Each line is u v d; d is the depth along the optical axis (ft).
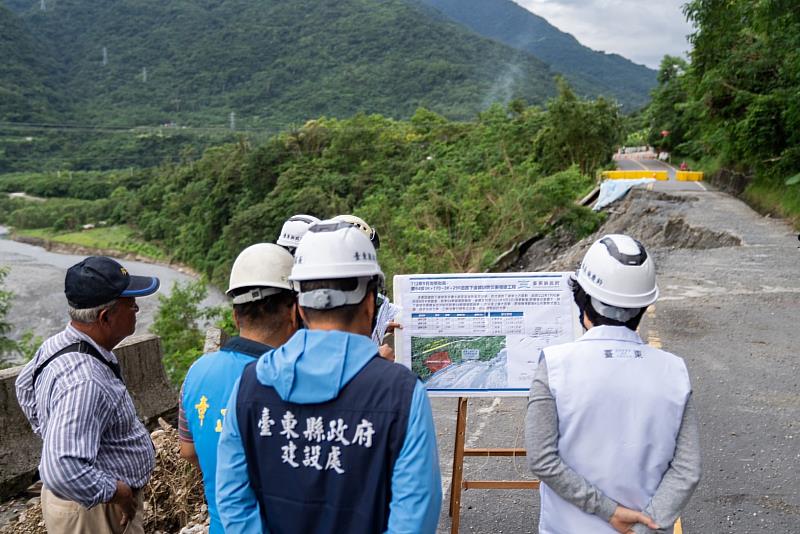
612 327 6.73
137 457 8.52
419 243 81.51
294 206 165.17
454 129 221.66
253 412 5.78
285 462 5.65
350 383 5.61
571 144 134.41
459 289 10.32
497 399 19.54
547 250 79.51
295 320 7.67
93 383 7.88
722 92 71.82
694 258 41.65
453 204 93.25
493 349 10.27
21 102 587.27
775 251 43.01
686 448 6.44
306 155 201.36
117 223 289.74
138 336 18.88
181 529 12.73
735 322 26.43
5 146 477.36
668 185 98.17
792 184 60.08
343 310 5.97
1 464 14.46
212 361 7.41
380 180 175.52
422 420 5.57
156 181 291.79
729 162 90.38
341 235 6.01
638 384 6.44
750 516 12.86
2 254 245.04
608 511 6.32
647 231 63.46
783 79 67.62
